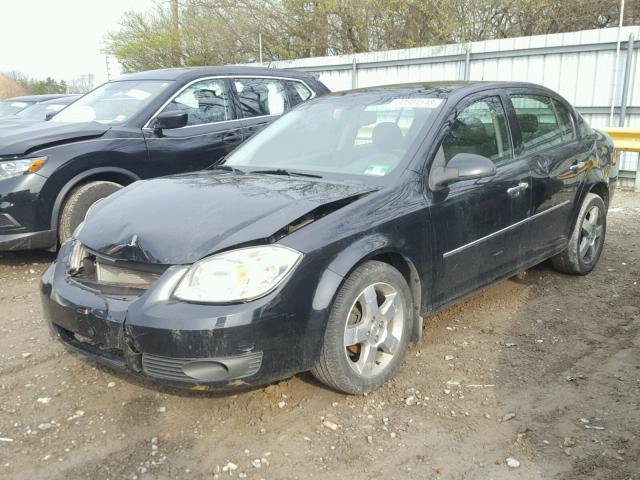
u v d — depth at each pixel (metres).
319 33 18.98
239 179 3.71
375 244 3.13
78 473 2.69
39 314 4.58
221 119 6.66
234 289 2.74
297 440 2.90
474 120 4.02
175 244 2.89
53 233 5.50
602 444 2.82
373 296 3.20
